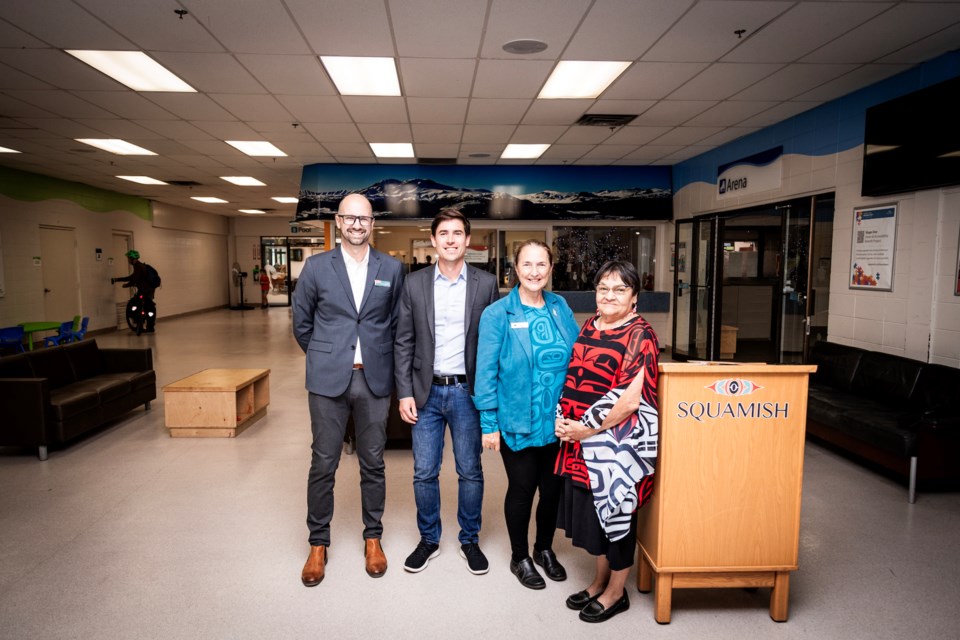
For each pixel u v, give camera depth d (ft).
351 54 14.17
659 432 6.77
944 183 13.66
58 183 33.86
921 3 11.39
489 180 29.81
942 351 14.07
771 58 14.43
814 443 14.94
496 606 7.43
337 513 10.30
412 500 10.92
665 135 22.84
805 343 19.26
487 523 9.94
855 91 16.99
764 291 30.86
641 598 7.63
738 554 6.92
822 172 18.45
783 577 7.05
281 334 37.52
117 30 12.76
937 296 14.19
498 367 7.52
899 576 8.27
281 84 16.47
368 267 8.21
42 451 13.17
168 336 36.68
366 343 8.16
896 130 15.10
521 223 30.58
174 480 11.97
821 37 13.10
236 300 60.95
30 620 7.11
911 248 14.93
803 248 19.66
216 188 38.14
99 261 38.06
